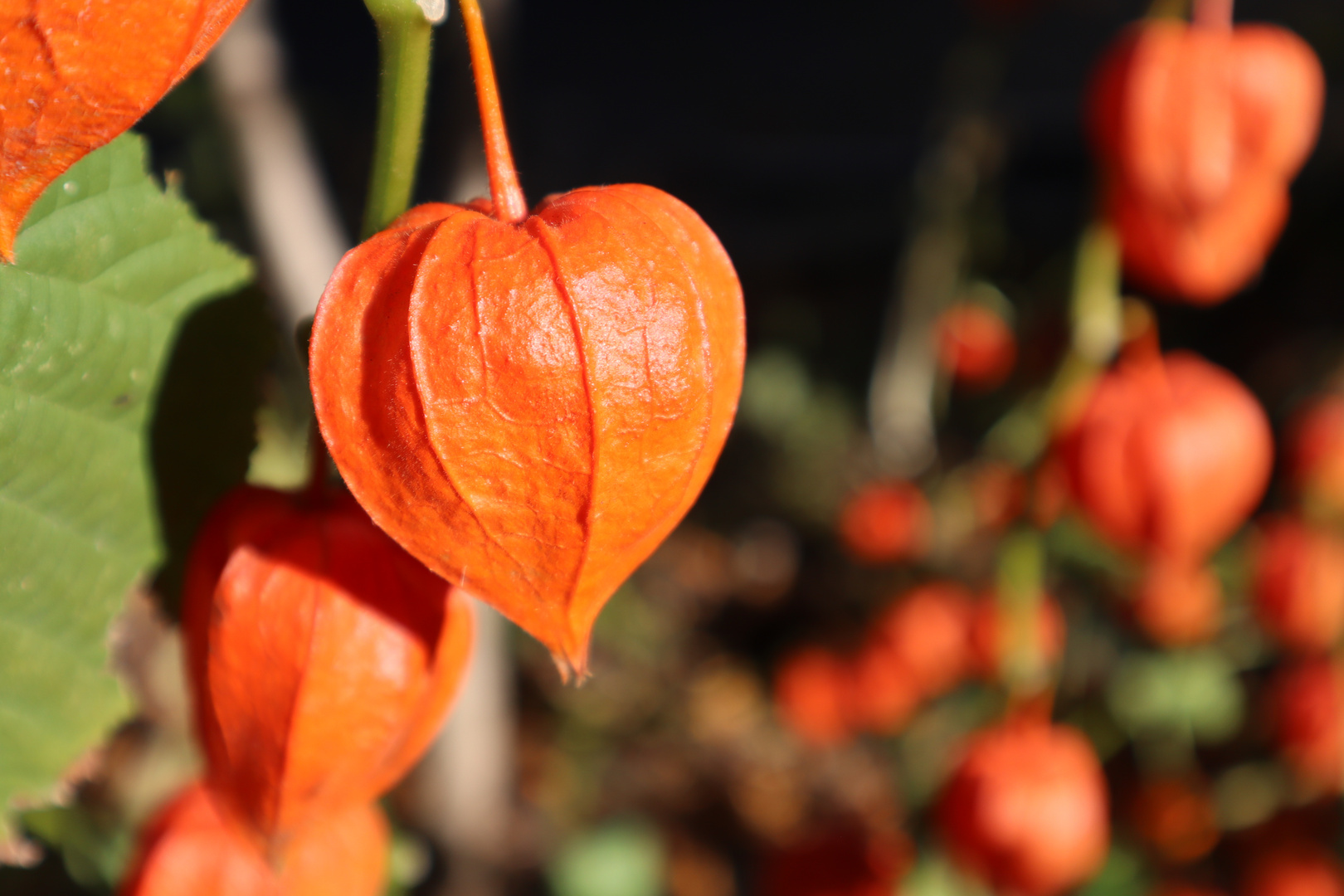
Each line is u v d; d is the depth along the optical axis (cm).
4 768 76
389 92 71
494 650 115
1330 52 250
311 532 73
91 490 75
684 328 62
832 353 235
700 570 202
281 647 72
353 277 63
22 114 55
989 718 99
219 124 97
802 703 137
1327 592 108
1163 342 223
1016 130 272
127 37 55
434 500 62
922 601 120
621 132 321
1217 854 128
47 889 94
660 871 139
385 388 61
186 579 75
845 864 102
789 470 212
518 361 59
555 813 149
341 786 73
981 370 120
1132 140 87
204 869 77
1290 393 194
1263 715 128
